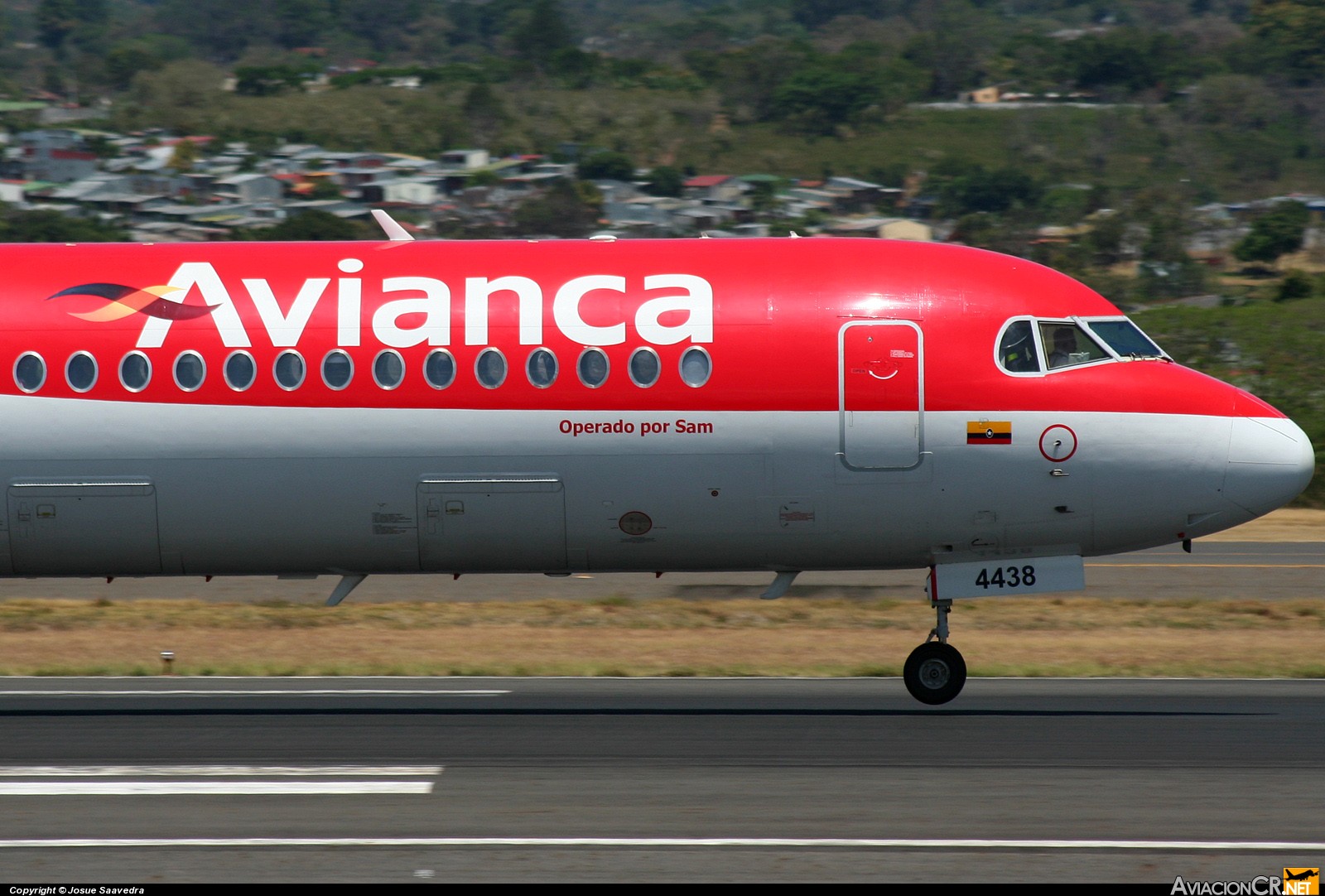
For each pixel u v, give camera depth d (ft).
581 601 379.55
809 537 226.99
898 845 163.32
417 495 225.15
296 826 171.22
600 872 155.12
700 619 354.13
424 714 238.27
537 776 194.39
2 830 170.60
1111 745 212.23
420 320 224.74
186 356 225.97
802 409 221.25
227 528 228.84
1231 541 521.65
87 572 238.07
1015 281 229.04
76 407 226.38
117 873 155.74
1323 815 174.81
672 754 206.59
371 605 376.07
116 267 234.17
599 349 222.28
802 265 228.02
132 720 234.17
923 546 229.04
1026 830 168.76
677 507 224.33
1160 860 158.92
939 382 221.66
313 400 223.92
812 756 205.36
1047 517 225.97
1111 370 225.76
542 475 223.71
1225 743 213.87
